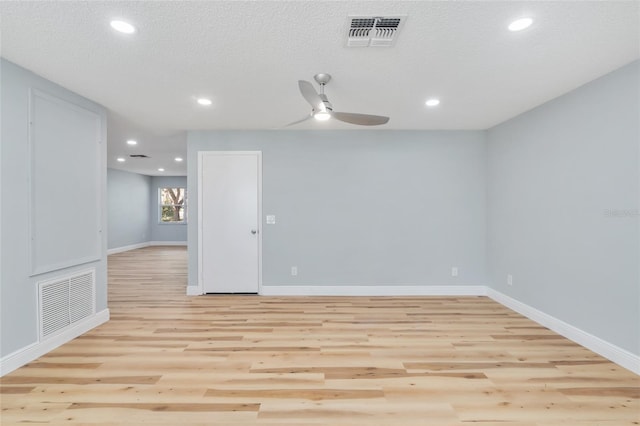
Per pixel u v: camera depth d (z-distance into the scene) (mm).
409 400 1989
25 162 2465
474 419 1813
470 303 4008
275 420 1804
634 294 2328
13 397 2000
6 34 1956
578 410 1894
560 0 1636
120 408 1896
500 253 4027
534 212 3393
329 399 1998
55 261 2738
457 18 1795
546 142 3203
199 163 4336
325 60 2307
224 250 4398
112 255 8312
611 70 2467
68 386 2127
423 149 4363
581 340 2775
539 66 2400
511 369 2367
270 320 3408
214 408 1903
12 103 2361
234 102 3195
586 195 2729
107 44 2084
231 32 1938
